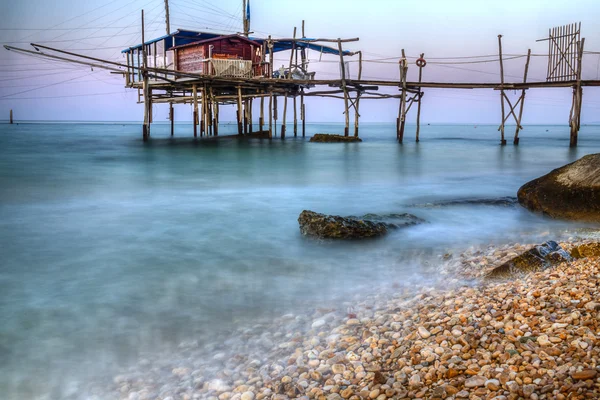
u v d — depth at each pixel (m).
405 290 5.96
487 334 4.06
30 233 9.05
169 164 21.31
